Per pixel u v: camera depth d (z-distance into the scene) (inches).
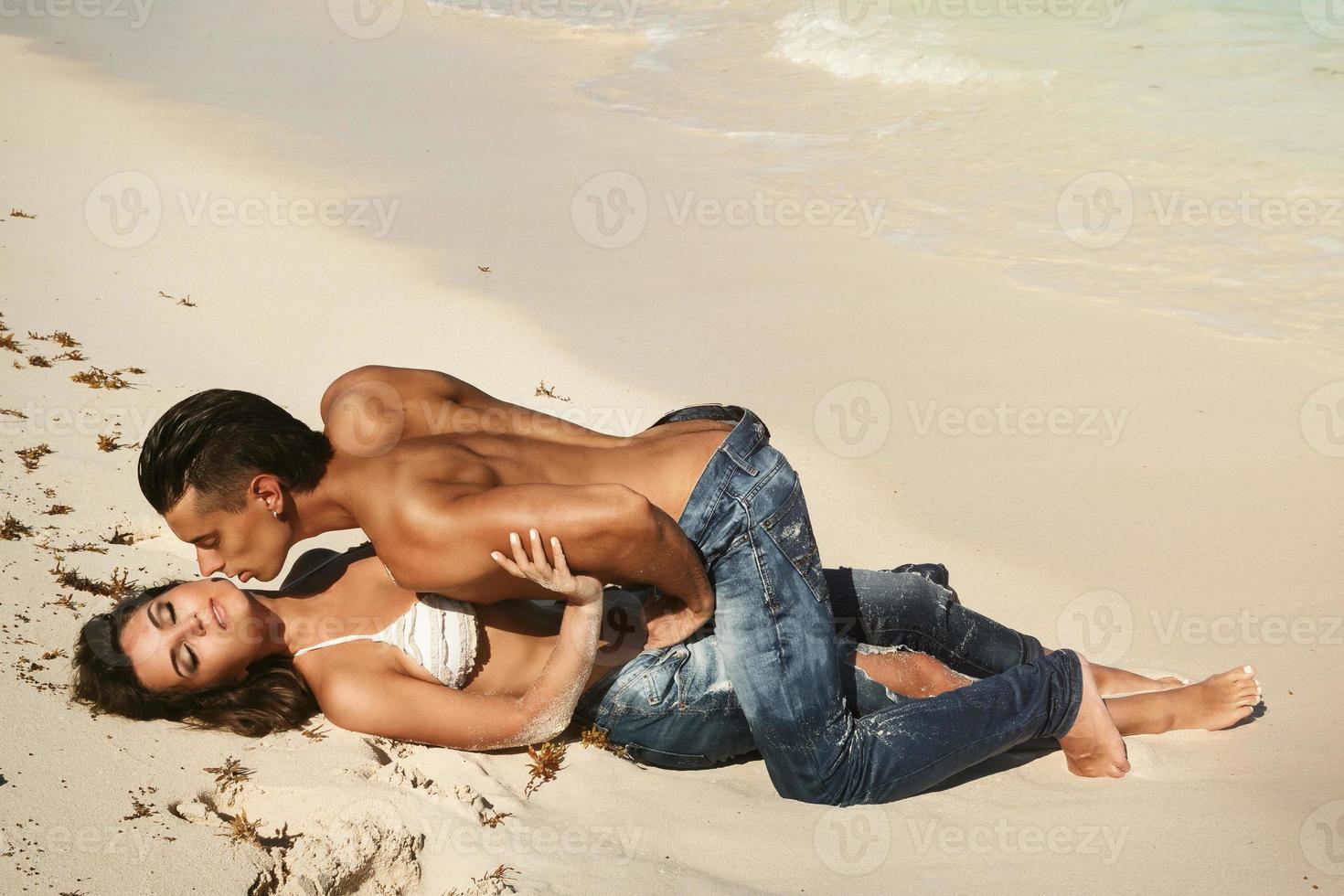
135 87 534.3
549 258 329.7
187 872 111.2
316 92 548.4
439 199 381.4
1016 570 191.8
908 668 148.2
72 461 194.1
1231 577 190.2
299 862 115.5
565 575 124.4
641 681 139.9
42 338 245.1
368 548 151.7
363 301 289.0
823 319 294.0
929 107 509.7
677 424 148.0
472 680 141.5
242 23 759.1
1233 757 148.4
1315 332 288.4
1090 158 430.0
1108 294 313.3
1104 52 556.4
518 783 137.4
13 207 334.3
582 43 695.1
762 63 613.3
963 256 342.6
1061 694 142.9
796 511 139.2
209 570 134.5
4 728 127.7
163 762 128.2
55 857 110.3
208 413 126.4
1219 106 475.2
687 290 310.5
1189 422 243.3
